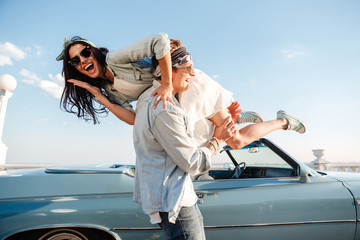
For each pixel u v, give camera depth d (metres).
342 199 2.08
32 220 1.73
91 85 1.72
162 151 1.12
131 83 1.46
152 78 1.45
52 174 1.97
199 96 1.69
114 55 1.36
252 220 1.95
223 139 1.27
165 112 1.03
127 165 2.56
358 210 2.07
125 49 1.29
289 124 2.28
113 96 1.76
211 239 1.91
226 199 1.98
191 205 1.07
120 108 1.70
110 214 1.82
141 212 1.84
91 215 1.80
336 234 2.04
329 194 2.09
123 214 1.83
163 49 1.15
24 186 1.86
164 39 1.17
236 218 1.94
